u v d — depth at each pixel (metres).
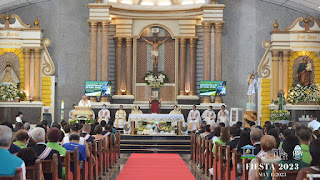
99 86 25.45
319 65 25.94
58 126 13.37
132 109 23.81
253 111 23.42
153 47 27.41
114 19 27.55
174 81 27.53
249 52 26.56
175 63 27.45
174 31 27.50
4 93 24.48
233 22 26.94
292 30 25.91
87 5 26.03
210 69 26.33
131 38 27.42
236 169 9.35
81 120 21.25
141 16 27.48
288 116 23.47
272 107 25.45
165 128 22.91
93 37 26.25
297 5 25.95
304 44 25.88
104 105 25.30
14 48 25.50
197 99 26.97
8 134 6.04
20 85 25.56
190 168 15.45
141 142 21.48
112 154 16.20
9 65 25.44
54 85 25.78
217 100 26.06
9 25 25.42
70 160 9.56
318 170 5.51
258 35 26.53
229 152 10.09
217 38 26.22
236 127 10.98
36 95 25.44
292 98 25.09
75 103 26.45
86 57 26.72
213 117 25.03
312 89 25.16
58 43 26.33
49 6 26.45
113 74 27.75
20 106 24.94
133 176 13.48
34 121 25.00
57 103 26.22
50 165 7.57
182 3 27.61
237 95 26.70
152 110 25.44
